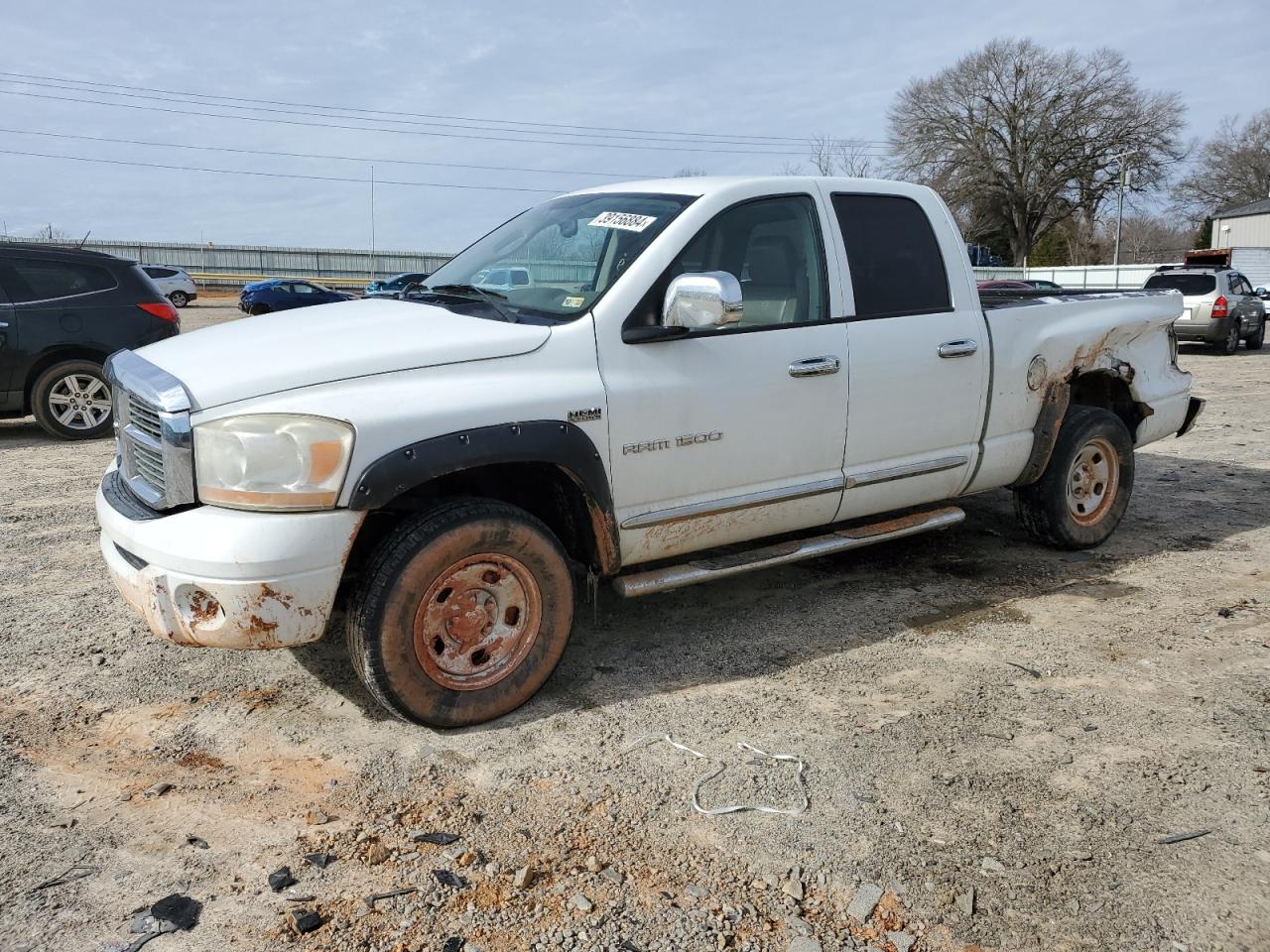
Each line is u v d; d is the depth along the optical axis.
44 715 3.56
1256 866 2.72
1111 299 5.45
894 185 4.61
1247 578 5.11
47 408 8.93
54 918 2.49
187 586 3.11
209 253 54.62
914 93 56.59
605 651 4.18
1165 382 5.76
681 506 3.91
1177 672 3.96
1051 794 3.07
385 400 3.21
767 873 2.70
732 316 3.48
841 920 2.52
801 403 4.13
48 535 5.85
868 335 4.32
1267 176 70.50
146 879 2.65
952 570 5.24
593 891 2.62
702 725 3.53
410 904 2.56
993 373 4.78
